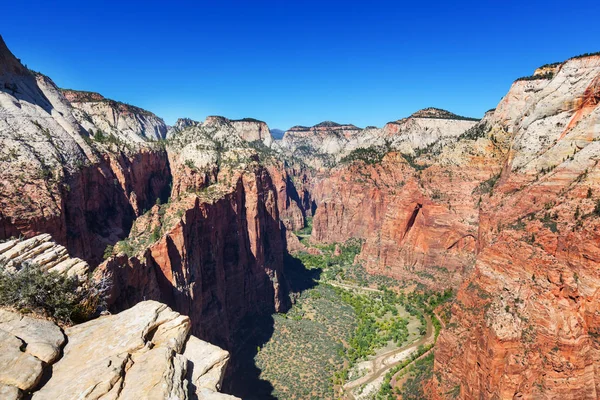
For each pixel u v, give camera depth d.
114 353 16.52
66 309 19.64
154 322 19.20
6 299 18.88
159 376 15.08
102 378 14.36
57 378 14.88
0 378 13.70
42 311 19.45
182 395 14.77
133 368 15.59
